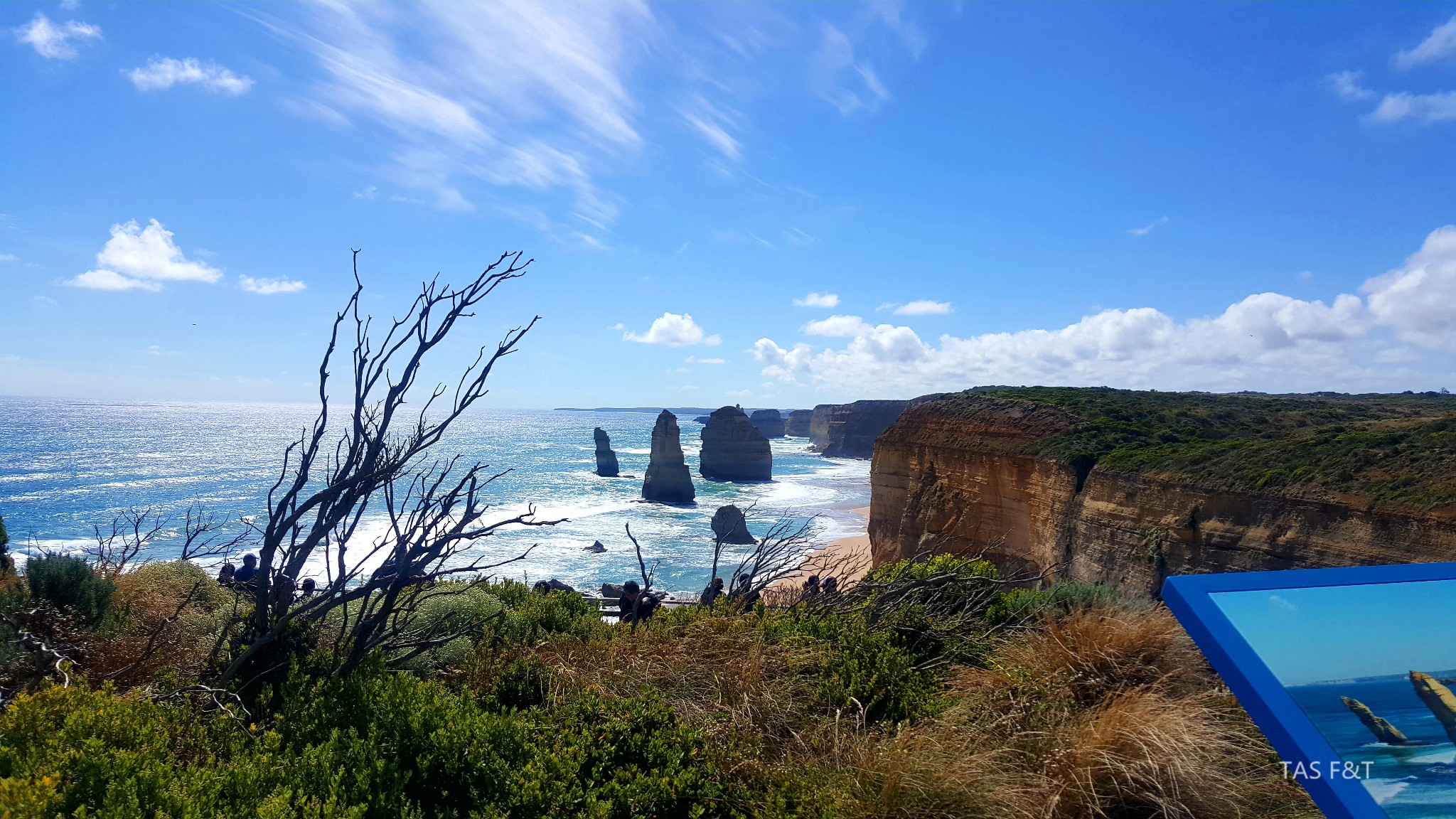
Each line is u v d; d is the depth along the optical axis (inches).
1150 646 216.4
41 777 122.9
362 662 201.2
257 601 204.8
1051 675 211.0
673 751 171.3
